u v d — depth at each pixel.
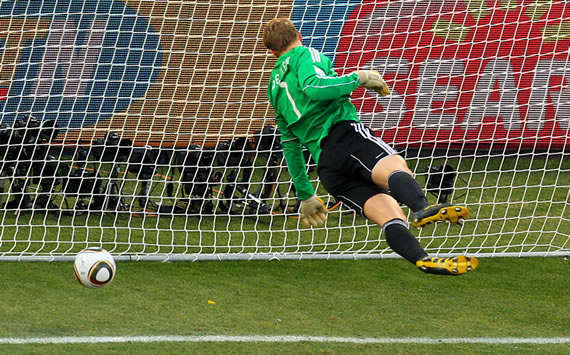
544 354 17.33
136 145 33.12
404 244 11.70
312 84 12.30
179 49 32.66
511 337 18.42
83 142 33.69
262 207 30.30
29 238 25.45
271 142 30.00
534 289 22.42
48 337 17.02
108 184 27.14
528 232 26.95
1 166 29.45
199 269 23.16
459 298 21.41
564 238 28.25
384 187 12.31
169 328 18.03
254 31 32.09
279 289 21.64
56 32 33.44
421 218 11.28
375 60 32.31
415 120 34.81
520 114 37.22
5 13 33.12
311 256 24.50
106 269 17.50
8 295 19.89
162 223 29.05
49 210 26.95
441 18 33.78
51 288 20.64
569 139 38.09
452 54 34.28
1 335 16.98
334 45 31.59
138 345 16.80
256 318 19.09
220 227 28.89
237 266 23.62
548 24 35.88
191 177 30.45
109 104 33.62
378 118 34.06
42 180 29.52
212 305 20.00
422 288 22.16
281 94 13.19
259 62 32.00
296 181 14.70
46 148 29.58
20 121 29.28
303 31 31.59
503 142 37.81
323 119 12.83
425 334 18.42
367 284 22.39
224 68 32.12
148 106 33.22
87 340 16.95
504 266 24.50
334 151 12.55
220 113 32.38
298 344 17.34
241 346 17.06
